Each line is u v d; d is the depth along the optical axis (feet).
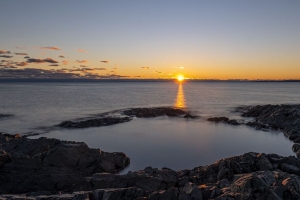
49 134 157.48
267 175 61.62
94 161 95.04
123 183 70.95
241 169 76.07
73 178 77.41
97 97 446.60
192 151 121.90
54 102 348.79
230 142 138.10
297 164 77.87
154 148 126.82
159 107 286.87
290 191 51.52
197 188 58.13
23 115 231.91
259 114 222.07
